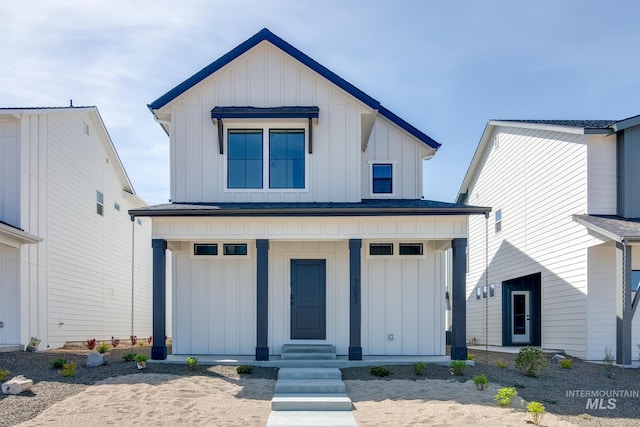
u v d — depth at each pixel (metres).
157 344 11.91
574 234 14.08
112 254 20.78
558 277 15.02
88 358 11.52
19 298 13.77
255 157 13.42
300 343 13.14
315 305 13.31
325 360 11.95
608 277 13.41
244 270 13.34
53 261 15.67
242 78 13.46
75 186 17.31
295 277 13.38
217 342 13.16
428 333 13.30
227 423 8.04
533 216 16.75
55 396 9.12
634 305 12.07
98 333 19.23
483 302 21.61
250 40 13.27
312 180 13.30
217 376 10.77
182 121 13.37
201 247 13.39
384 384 10.30
